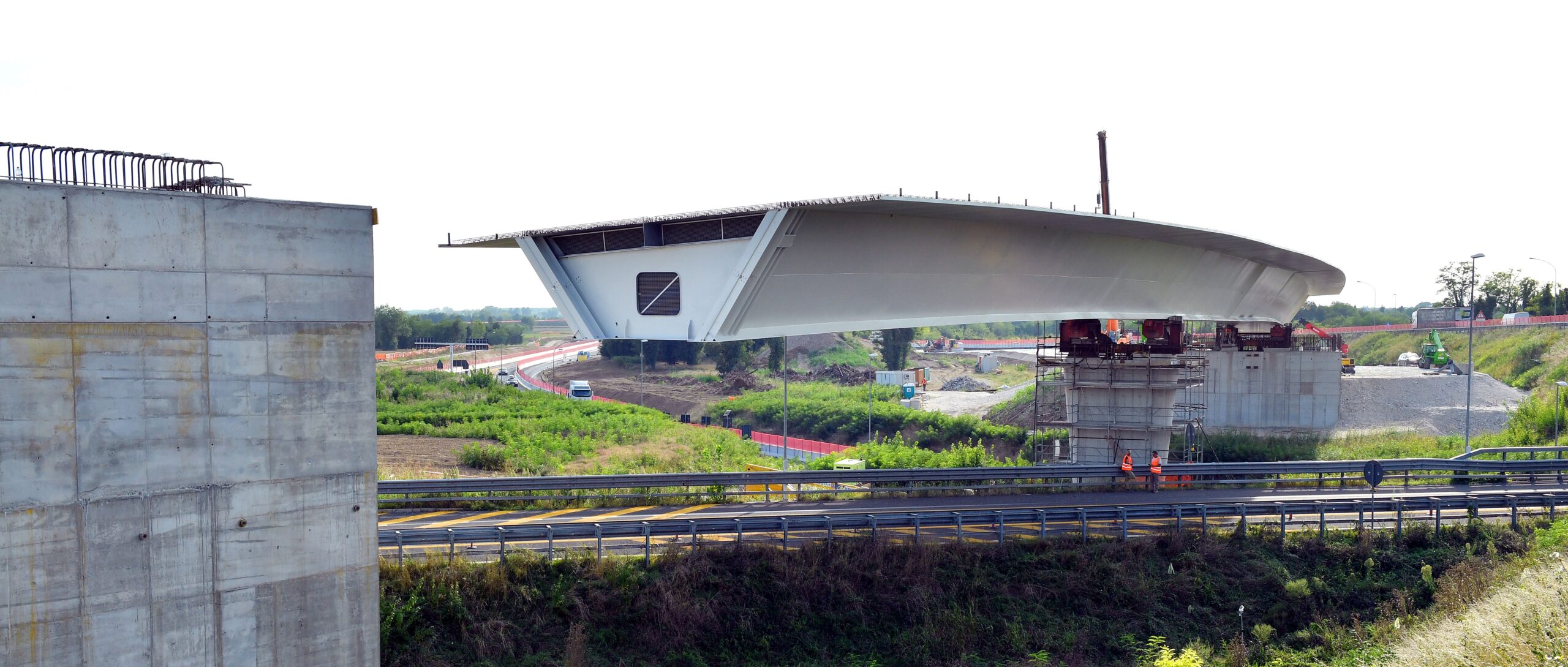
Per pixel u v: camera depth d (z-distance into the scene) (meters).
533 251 22.11
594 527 21.81
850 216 20.20
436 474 35.16
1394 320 162.25
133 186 14.09
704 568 21.78
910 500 28.83
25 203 12.92
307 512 15.29
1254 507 26.50
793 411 72.69
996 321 25.64
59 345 13.23
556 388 90.31
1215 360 58.75
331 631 15.60
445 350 158.62
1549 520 27.22
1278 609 23.16
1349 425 57.38
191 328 14.19
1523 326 86.06
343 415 15.59
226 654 14.64
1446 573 24.28
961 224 23.39
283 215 14.91
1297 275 46.28
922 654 21.12
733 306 18.98
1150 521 26.92
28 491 13.09
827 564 22.73
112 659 13.73
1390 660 19.28
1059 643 21.80
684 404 85.94
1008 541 24.47
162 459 14.03
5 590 12.99
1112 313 31.23
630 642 20.31
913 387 80.56
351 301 15.62
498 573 20.59
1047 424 40.34
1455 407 59.50
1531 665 15.98
